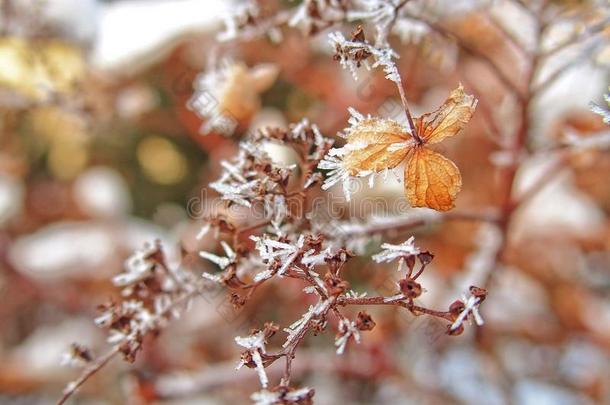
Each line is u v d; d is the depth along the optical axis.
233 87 0.32
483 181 0.43
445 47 0.34
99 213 0.52
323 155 0.26
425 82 0.38
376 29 0.28
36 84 0.39
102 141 0.51
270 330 0.24
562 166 0.37
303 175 0.26
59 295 0.49
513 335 0.46
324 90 0.41
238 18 0.31
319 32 0.29
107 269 0.49
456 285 0.40
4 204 0.52
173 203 0.52
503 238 0.36
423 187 0.24
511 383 0.43
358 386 0.45
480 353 0.43
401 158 0.24
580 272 0.47
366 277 0.34
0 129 0.49
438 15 0.35
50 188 0.53
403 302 0.24
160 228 0.51
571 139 0.34
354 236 0.29
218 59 0.34
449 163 0.24
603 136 0.33
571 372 0.47
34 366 0.48
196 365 0.42
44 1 0.39
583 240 0.45
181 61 0.42
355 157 0.24
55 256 0.50
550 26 0.33
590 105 0.24
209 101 0.32
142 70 0.42
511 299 0.46
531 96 0.34
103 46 0.42
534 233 0.45
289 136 0.26
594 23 0.31
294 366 0.39
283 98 0.43
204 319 0.44
